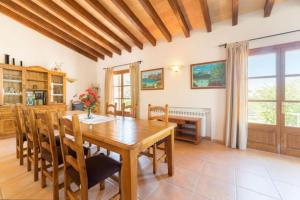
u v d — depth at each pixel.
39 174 2.12
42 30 4.53
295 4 2.71
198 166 2.39
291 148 2.79
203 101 3.76
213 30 3.58
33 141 1.95
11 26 4.12
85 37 4.72
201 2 2.74
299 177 2.08
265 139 3.03
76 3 3.35
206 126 3.73
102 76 6.04
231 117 3.24
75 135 1.21
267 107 3.02
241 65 3.09
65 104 4.91
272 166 2.39
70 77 5.46
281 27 2.82
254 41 3.08
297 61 2.72
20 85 4.14
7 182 1.96
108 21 3.59
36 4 3.52
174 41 4.20
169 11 3.34
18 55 4.25
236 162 2.53
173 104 4.26
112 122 2.24
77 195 1.41
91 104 2.56
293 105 2.77
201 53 3.77
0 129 3.66
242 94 3.08
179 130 3.72
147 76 4.75
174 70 4.15
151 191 1.79
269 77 2.98
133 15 3.40
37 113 1.79
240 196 1.70
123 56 5.34
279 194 1.73
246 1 2.89
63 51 5.27
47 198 1.67
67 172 1.46
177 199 1.66
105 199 1.64
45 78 4.62
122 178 1.41
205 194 1.73
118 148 1.43
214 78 3.58
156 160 2.24
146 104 4.81
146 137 1.50
